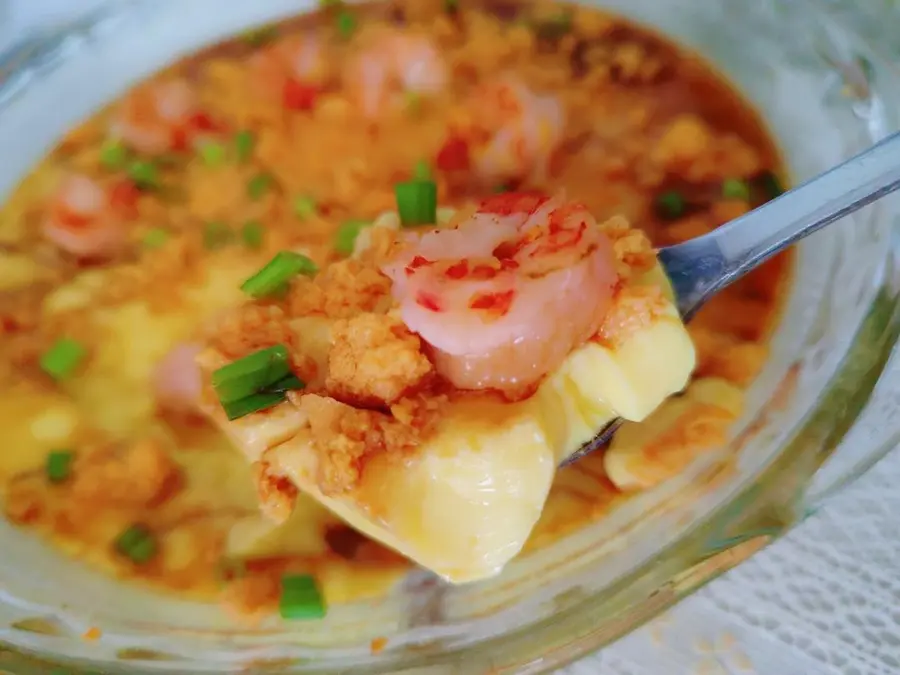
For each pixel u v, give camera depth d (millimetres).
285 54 158
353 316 99
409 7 167
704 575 86
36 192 149
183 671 89
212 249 131
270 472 99
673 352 97
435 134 141
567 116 141
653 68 148
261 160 143
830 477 88
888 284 99
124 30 168
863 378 93
